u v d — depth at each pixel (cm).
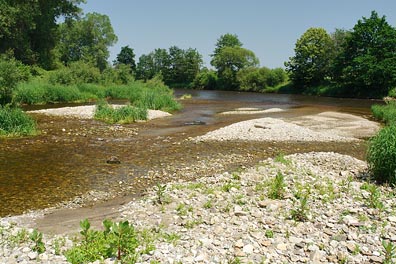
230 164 1656
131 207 1065
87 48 10912
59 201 1166
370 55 7162
